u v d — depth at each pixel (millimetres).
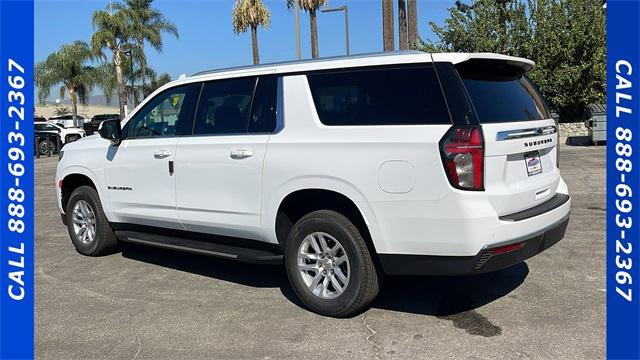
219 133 5020
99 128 5781
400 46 18766
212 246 5148
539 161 4430
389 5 16047
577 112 19938
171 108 5484
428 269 3939
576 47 18578
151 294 5070
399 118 4020
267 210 4617
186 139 5242
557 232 4320
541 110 4695
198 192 5113
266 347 3883
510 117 4133
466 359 3594
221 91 5109
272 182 4551
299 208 4711
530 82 4816
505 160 3941
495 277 5168
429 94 3959
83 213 6422
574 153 15797
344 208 4438
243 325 4285
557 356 3598
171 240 5488
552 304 4465
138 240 5750
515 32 19297
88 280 5523
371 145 4047
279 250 4734
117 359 3791
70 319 4500
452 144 3756
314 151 4305
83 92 42469
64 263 6156
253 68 4945
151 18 39281
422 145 3842
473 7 20266
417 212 3875
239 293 5039
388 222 3990
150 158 5500
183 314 4551
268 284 5289
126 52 37906
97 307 4762
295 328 4191
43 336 4184
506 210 3906
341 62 4379
